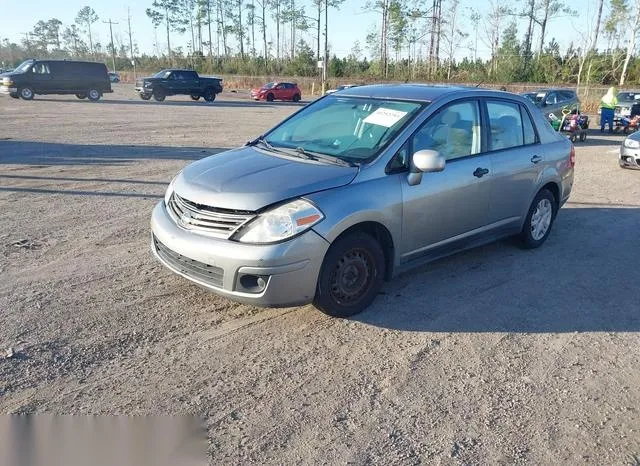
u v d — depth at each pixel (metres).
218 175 4.29
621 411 3.34
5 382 3.37
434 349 3.99
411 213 4.55
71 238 6.11
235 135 16.83
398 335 4.18
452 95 5.09
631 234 7.02
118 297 4.61
